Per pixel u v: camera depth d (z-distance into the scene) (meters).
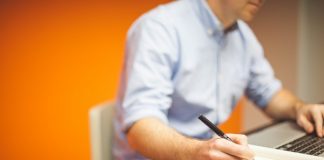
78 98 2.04
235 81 1.46
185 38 1.29
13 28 1.93
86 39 2.01
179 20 1.29
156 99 1.12
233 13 1.33
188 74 1.31
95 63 2.04
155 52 1.18
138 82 1.12
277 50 2.24
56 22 1.96
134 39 1.24
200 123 1.37
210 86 1.38
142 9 2.11
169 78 1.23
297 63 2.18
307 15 2.14
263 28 2.27
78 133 2.06
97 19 2.02
